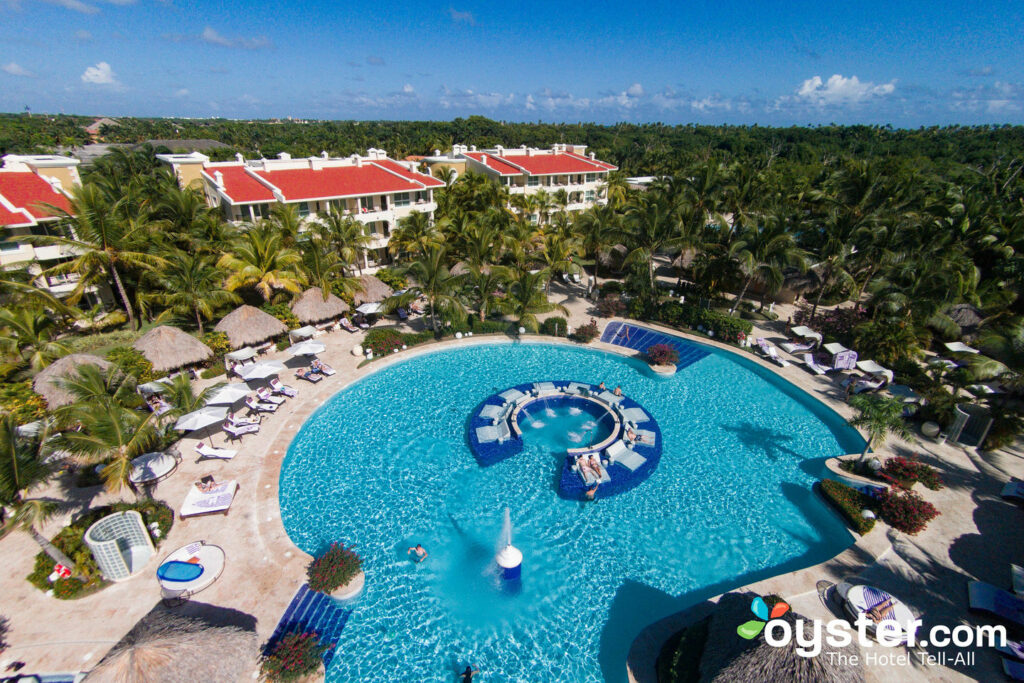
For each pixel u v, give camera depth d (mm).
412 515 19984
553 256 38094
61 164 42812
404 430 25547
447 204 49250
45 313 30031
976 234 41406
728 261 37719
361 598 16328
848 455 23203
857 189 43406
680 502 21031
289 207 39000
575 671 14367
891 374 28109
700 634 13992
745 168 50312
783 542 19062
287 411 26250
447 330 35250
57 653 13812
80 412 18219
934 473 21047
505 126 196500
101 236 30000
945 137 154125
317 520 19562
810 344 33844
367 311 34562
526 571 17625
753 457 23938
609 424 26312
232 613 15195
